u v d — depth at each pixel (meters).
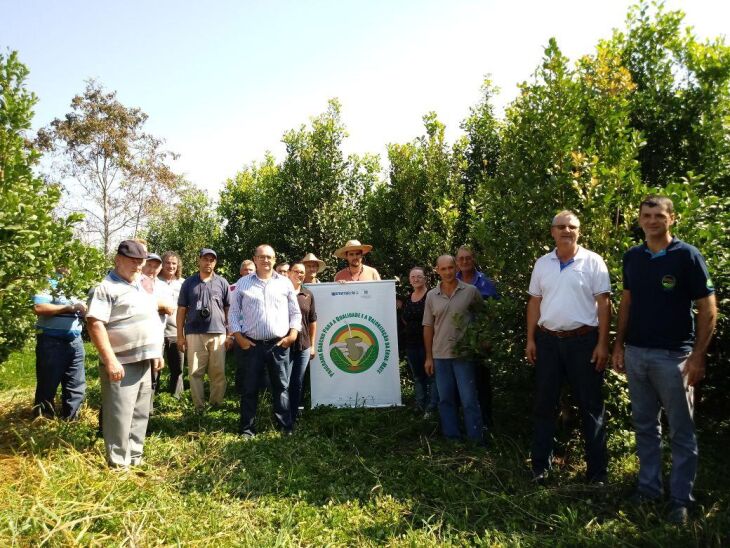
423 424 6.08
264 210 12.35
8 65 5.75
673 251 4.04
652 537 3.55
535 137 5.56
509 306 5.29
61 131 27.92
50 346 6.41
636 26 6.86
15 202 5.09
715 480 4.54
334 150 11.27
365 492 4.54
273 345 6.12
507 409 6.48
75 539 3.48
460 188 10.16
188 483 4.67
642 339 4.13
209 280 7.69
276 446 5.54
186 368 10.77
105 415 5.02
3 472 4.58
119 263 5.13
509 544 3.65
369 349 7.44
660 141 6.60
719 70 6.26
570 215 4.63
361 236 11.21
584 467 5.03
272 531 3.88
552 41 5.49
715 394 6.06
